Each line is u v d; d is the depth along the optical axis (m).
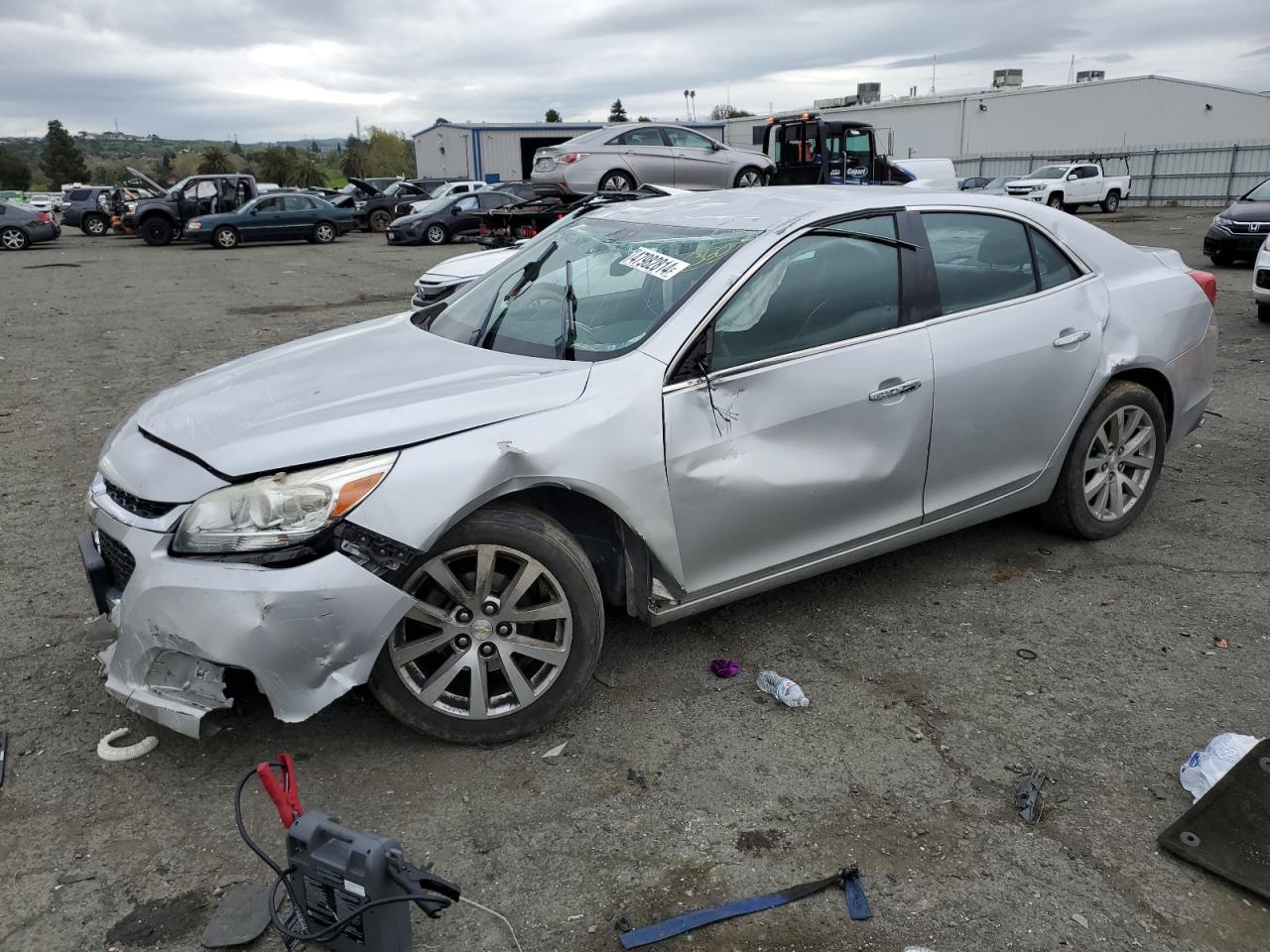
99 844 2.62
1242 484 5.34
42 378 8.70
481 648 2.94
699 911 2.37
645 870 2.52
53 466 6.06
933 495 3.80
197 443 2.90
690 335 3.18
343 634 2.66
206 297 14.77
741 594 3.44
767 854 2.57
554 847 2.61
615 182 18.33
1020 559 4.42
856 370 3.47
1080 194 33.97
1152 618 3.86
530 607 3.01
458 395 2.97
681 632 3.80
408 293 15.04
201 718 2.70
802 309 3.45
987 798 2.79
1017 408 3.94
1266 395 7.22
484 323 3.76
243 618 2.59
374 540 2.67
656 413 3.07
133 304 13.91
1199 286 4.66
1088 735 3.09
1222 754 2.85
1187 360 4.57
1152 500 5.13
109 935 2.31
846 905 2.39
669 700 3.32
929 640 3.71
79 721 3.20
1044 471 4.17
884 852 2.58
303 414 2.97
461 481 2.75
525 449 2.84
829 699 3.31
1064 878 2.48
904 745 3.05
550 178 18.47
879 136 54.94
